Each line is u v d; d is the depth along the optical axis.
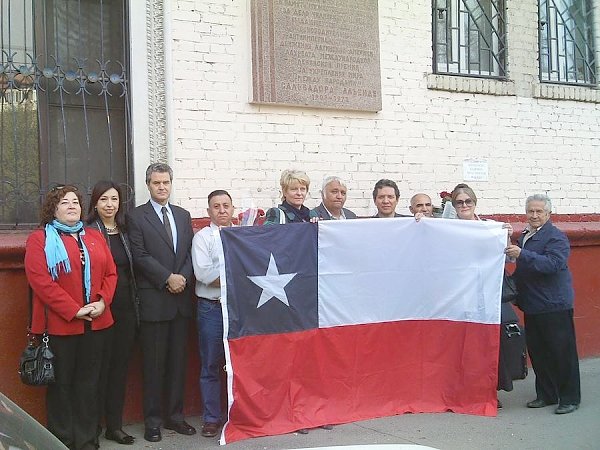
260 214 6.42
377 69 7.36
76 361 5.14
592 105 8.90
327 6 7.05
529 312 6.29
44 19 6.20
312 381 5.75
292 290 5.68
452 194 6.70
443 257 6.20
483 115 8.12
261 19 6.68
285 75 6.79
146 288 5.58
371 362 5.98
